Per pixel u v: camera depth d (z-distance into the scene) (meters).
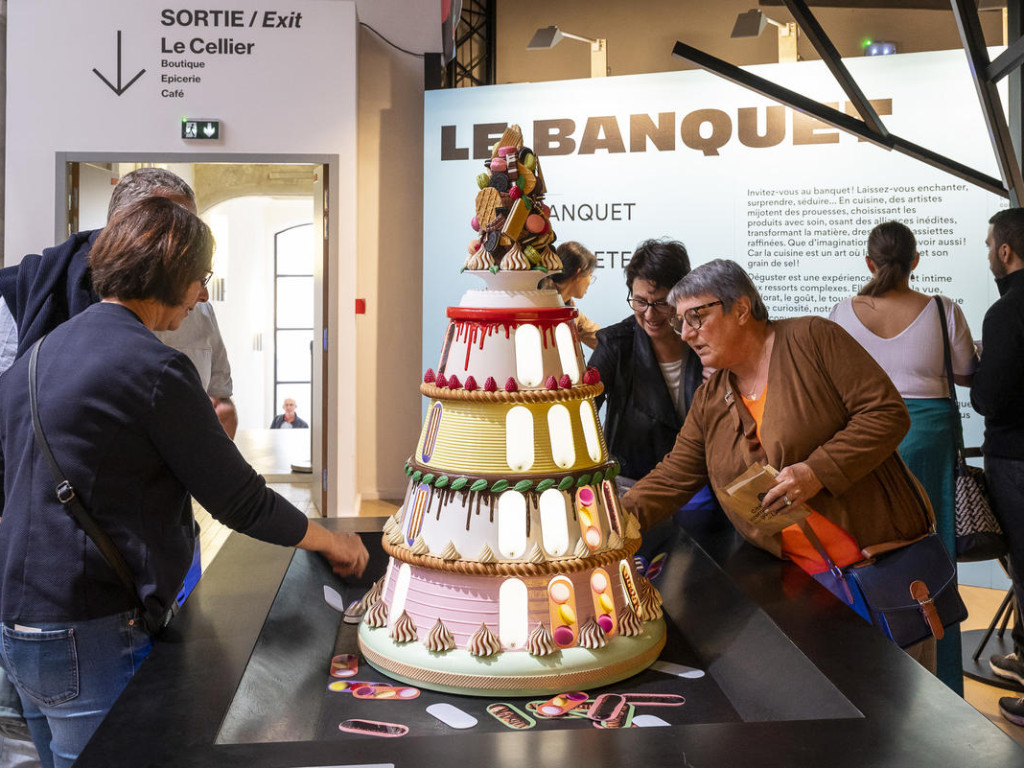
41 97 5.63
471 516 1.45
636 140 4.87
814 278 4.63
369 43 6.14
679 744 1.12
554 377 1.49
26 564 1.43
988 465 2.82
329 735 1.29
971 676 3.17
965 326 3.64
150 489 1.47
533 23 5.92
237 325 14.50
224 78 5.68
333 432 5.88
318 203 5.93
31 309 1.84
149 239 1.49
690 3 5.72
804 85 4.56
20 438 1.48
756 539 2.00
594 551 1.48
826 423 1.87
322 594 1.82
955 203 4.32
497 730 1.29
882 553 1.89
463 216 5.25
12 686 1.88
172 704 1.22
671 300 1.98
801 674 1.34
